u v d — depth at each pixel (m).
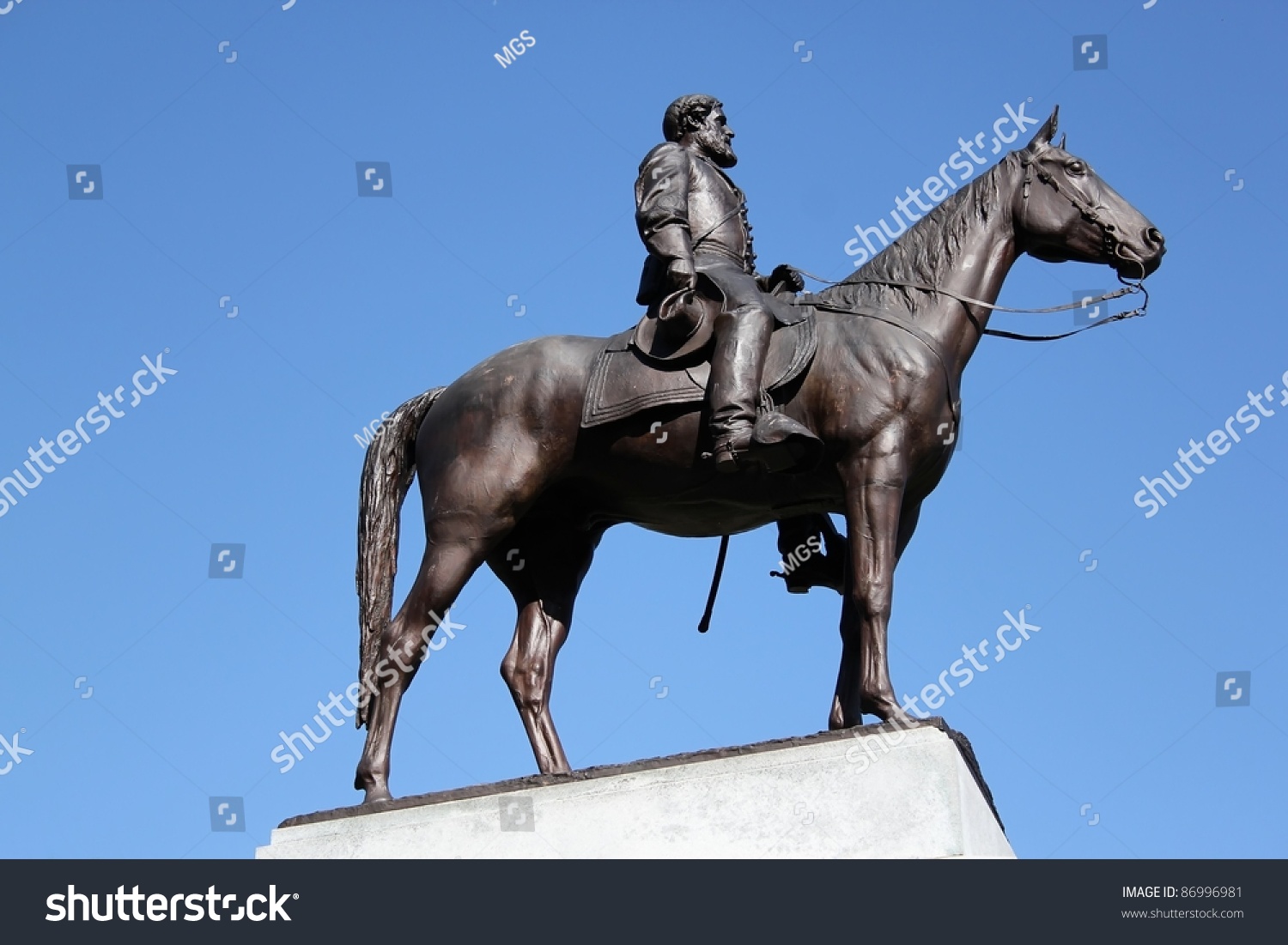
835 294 8.55
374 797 8.32
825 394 8.18
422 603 8.55
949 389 8.26
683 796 7.76
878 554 7.94
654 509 8.73
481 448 8.64
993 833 8.02
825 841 7.52
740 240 8.90
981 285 8.47
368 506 8.98
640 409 8.39
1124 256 8.51
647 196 8.66
